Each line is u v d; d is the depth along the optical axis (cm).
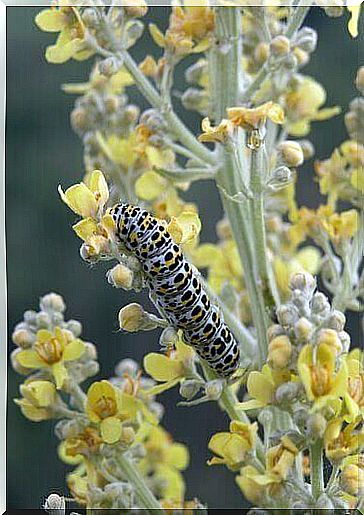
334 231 31
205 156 30
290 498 25
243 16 33
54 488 35
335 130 40
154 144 30
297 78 35
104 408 28
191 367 27
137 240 25
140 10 29
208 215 41
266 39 30
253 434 26
